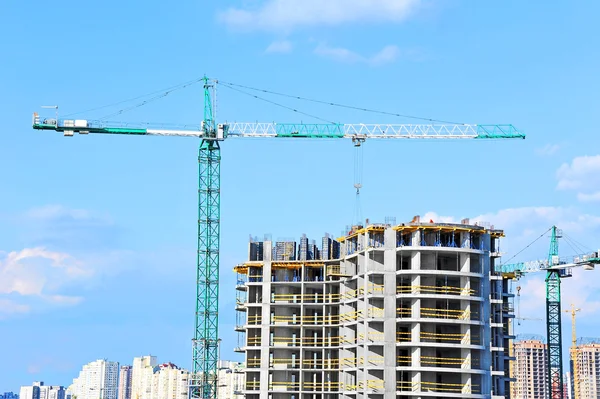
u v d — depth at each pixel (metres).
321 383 198.12
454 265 181.88
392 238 181.50
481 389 174.62
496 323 186.12
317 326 198.75
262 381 198.50
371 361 178.12
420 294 175.50
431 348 175.62
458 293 177.75
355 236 195.50
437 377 175.50
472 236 183.50
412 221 183.88
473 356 176.38
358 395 180.12
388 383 174.75
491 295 187.75
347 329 192.00
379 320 177.88
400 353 178.75
